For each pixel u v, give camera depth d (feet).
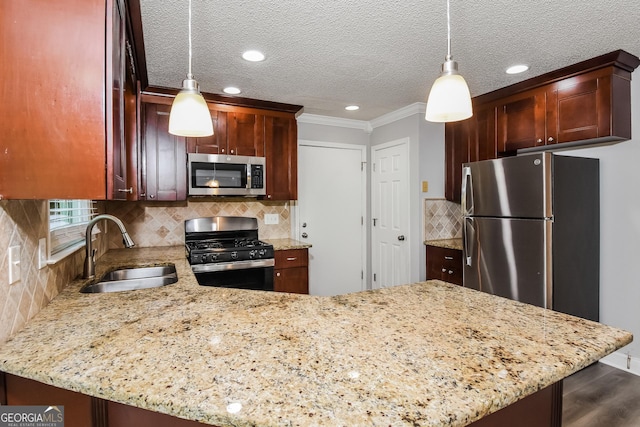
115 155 3.75
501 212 8.76
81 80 3.39
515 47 7.39
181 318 3.88
